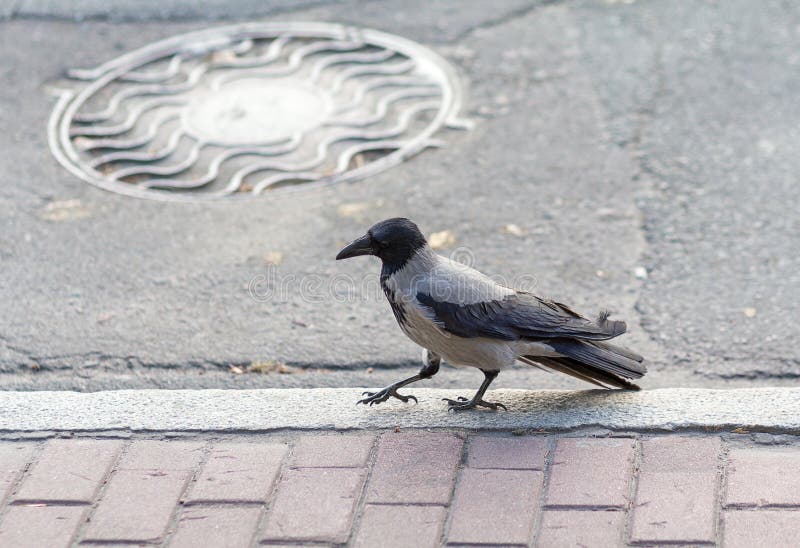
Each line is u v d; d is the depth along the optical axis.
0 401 6.97
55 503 6.03
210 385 7.32
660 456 6.19
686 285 8.14
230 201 9.66
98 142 10.60
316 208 9.50
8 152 10.38
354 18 12.75
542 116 10.75
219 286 8.44
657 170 9.72
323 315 8.06
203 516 5.90
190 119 10.98
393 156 10.26
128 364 7.56
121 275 8.60
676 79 11.19
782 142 10.00
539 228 9.02
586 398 6.83
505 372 7.43
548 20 12.56
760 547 5.48
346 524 5.79
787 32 11.98
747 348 7.39
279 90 11.46
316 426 6.62
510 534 5.66
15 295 8.35
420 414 6.74
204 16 12.88
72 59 11.98
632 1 12.93
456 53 11.98
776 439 6.28
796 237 8.63
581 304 8.00
